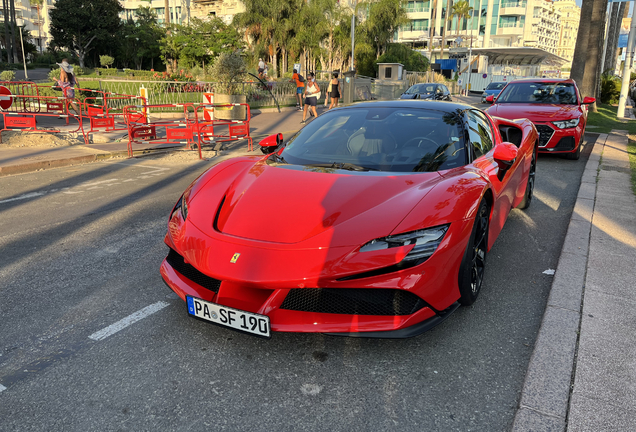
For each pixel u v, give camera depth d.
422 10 89.38
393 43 42.41
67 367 2.30
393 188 2.61
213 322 2.37
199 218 2.60
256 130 13.34
